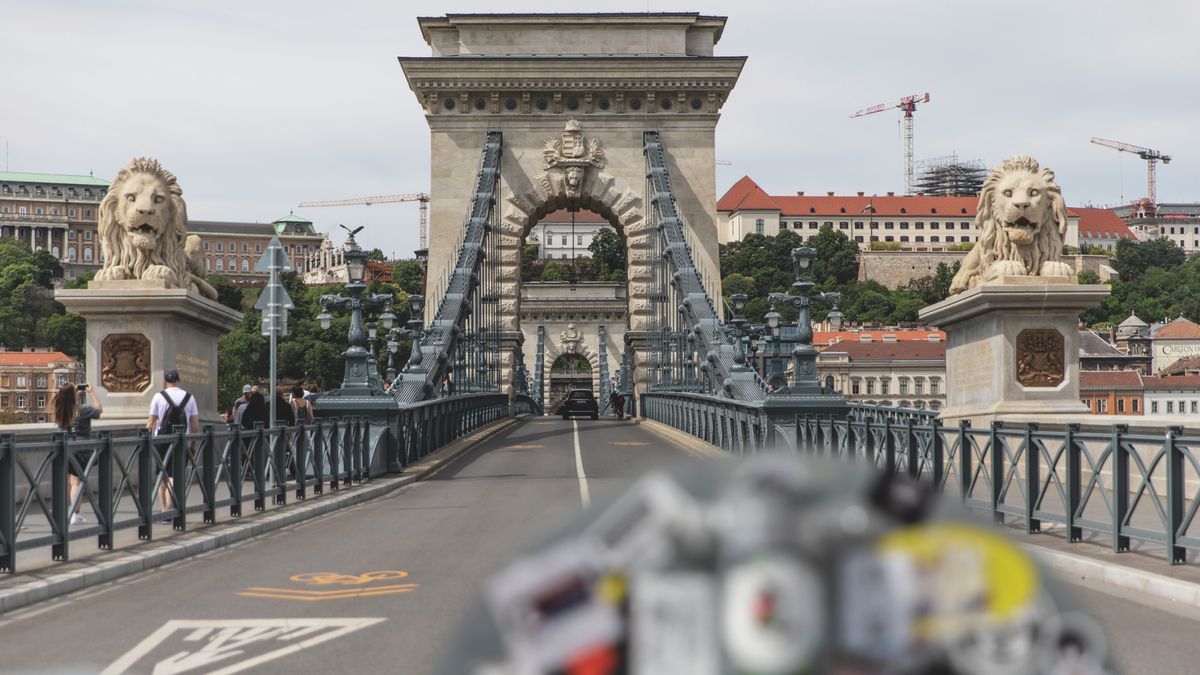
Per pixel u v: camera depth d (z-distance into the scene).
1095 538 12.61
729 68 56.94
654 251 56.22
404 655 8.09
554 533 2.36
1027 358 21.14
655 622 2.13
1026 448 13.58
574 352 115.88
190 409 18.11
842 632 2.08
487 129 57.25
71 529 12.33
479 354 52.59
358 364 25.34
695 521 2.14
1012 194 21.77
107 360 20.78
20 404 144.00
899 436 17.89
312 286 155.88
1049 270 21.58
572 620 2.18
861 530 2.14
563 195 57.06
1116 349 119.12
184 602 10.40
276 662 7.93
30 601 10.39
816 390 25.70
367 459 23.62
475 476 25.55
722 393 33.12
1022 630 2.28
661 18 57.97
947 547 2.24
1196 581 10.12
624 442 39.09
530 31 58.22
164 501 14.49
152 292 20.59
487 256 53.72
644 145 57.38
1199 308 196.25
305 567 12.48
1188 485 10.93
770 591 2.07
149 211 21.00
